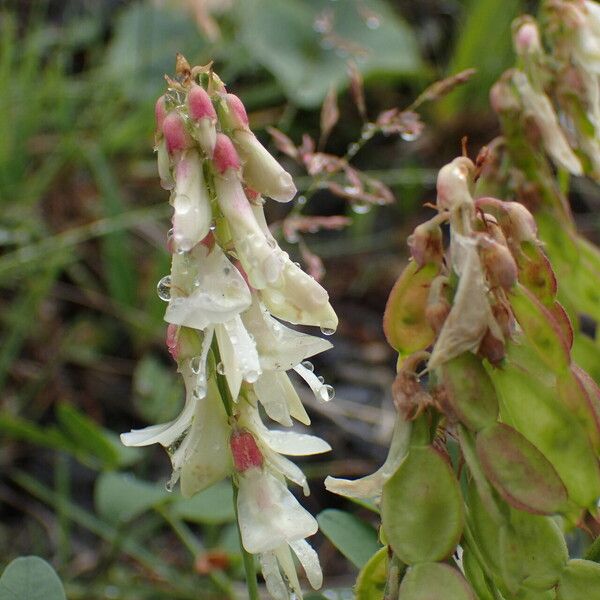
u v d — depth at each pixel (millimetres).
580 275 327
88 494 477
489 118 664
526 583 231
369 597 257
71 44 690
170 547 452
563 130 331
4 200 580
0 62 658
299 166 633
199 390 230
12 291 558
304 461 483
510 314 230
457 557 261
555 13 322
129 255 577
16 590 266
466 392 225
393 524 231
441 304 229
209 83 234
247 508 237
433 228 231
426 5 745
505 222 234
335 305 587
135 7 682
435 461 231
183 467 240
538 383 230
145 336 548
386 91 675
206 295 227
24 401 515
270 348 234
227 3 640
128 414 518
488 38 643
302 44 649
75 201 611
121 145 625
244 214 229
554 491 224
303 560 240
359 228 614
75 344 544
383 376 537
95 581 409
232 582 401
